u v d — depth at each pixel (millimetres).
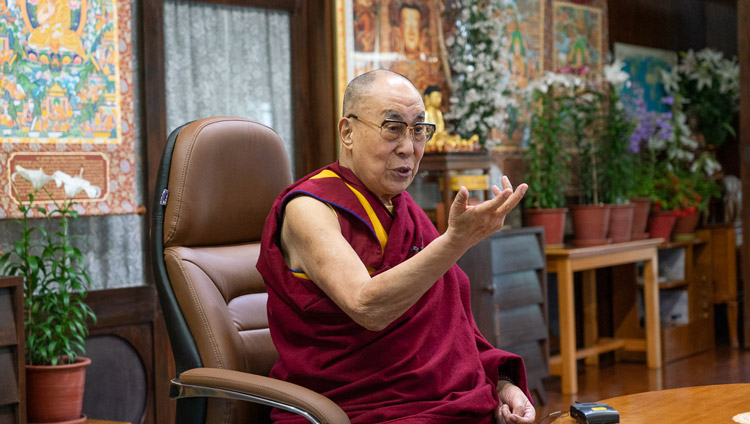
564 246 4504
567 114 4742
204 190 1891
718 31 6406
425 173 3932
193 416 1726
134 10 3361
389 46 4059
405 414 1607
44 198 3043
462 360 1740
